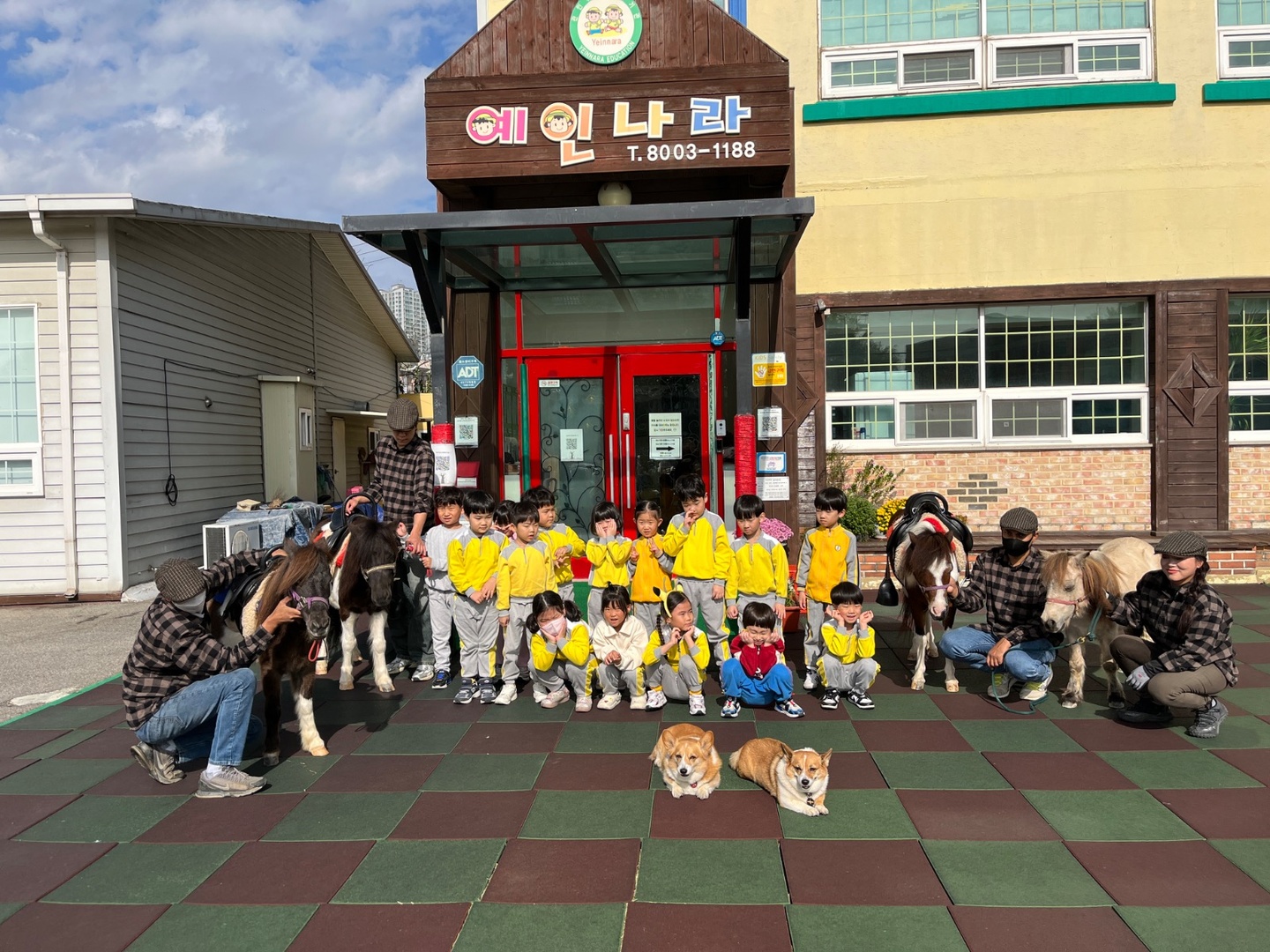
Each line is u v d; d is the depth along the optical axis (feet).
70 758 13.89
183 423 31.89
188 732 12.59
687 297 24.82
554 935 8.55
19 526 27.20
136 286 28.71
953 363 26.45
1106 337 26.17
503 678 16.38
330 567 14.51
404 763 13.20
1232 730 13.89
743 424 19.19
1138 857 9.83
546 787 12.14
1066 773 12.25
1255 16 25.50
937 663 18.34
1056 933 8.40
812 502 25.95
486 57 21.84
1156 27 25.43
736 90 20.81
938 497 17.49
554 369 25.25
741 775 12.36
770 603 16.14
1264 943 8.16
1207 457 25.53
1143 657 14.03
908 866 9.73
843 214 26.08
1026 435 26.40
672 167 21.04
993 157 25.73
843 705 15.62
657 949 8.29
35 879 9.95
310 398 42.78
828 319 26.66
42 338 27.12
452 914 8.97
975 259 25.85
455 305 24.68
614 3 21.52
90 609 26.22
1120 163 25.50
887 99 25.75
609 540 16.42
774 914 8.82
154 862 10.28
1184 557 13.05
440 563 16.88
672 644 15.17
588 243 19.49
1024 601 15.28
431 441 19.74
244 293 37.50
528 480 25.46
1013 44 25.73
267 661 13.21
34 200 25.63
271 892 9.52
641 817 11.12
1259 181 25.34
